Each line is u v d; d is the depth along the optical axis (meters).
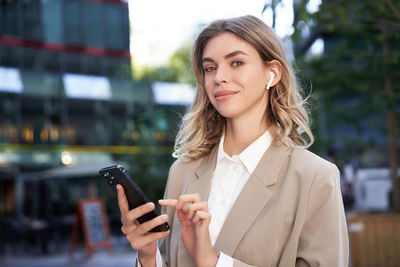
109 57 17.00
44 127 16.14
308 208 1.24
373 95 5.80
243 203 1.30
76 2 16.03
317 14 3.38
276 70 1.36
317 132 6.53
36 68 16.05
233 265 1.16
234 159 1.39
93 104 17.02
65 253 10.33
